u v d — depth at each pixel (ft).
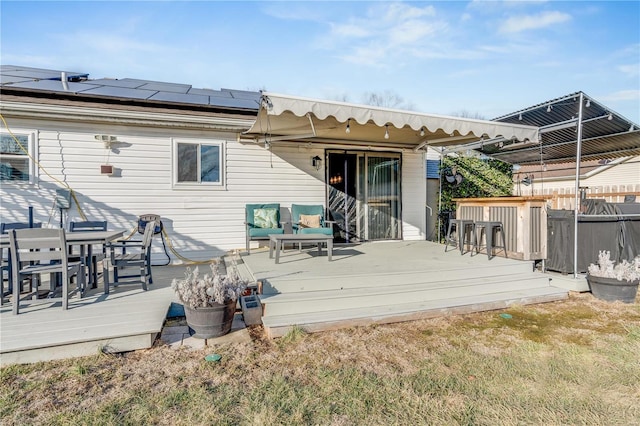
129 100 23.40
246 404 9.08
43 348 11.19
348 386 9.99
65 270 13.89
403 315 15.38
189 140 25.12
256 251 25.64
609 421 8.52
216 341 12.99
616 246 22.22
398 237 32.01
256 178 26.96
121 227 23.80
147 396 9.39
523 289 19.33
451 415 8.70
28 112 21.40
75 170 22.90
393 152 31.65
